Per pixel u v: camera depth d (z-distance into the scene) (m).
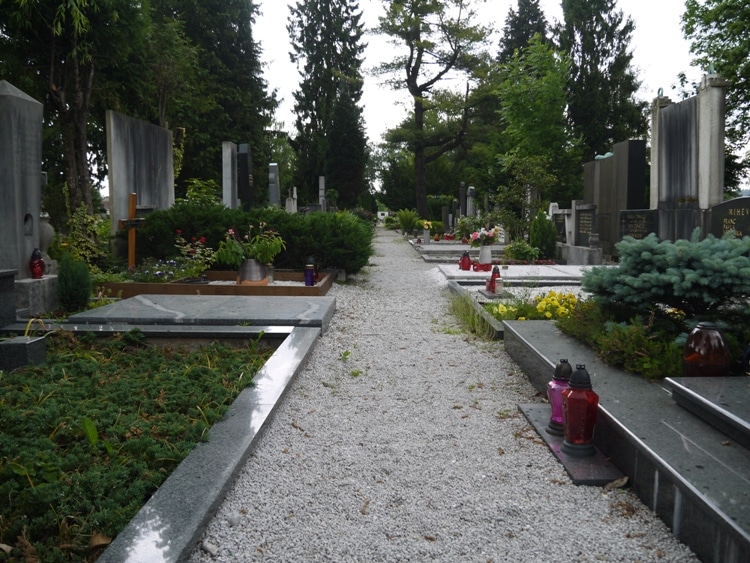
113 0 13.51
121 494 3.17
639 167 16.55
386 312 9.48
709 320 5.00
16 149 7.84
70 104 14.67
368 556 2.90
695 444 3.38
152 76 19.55
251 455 3.96
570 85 38.47
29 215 8.22
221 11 34.72
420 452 4.16
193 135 32.84
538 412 4.88
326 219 12.52
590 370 4.87
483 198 34.81
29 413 4.18
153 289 10.03
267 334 6.88
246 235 11.35
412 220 34.03
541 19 46.78
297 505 3.37
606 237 18.22
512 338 6.54
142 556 2.58
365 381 5.85
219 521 3.13
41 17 12.64
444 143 40.97
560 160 30.30
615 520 3.24
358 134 47.09
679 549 2.95
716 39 24.86
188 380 5.21
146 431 4.02
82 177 14.39
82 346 6.43
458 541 3.04
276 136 51.72
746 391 3.81
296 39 50.69
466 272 13.52
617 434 3.79
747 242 5.13
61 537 2.84
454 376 6.04
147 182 13.16
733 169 25.39
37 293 8.01
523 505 3.41
